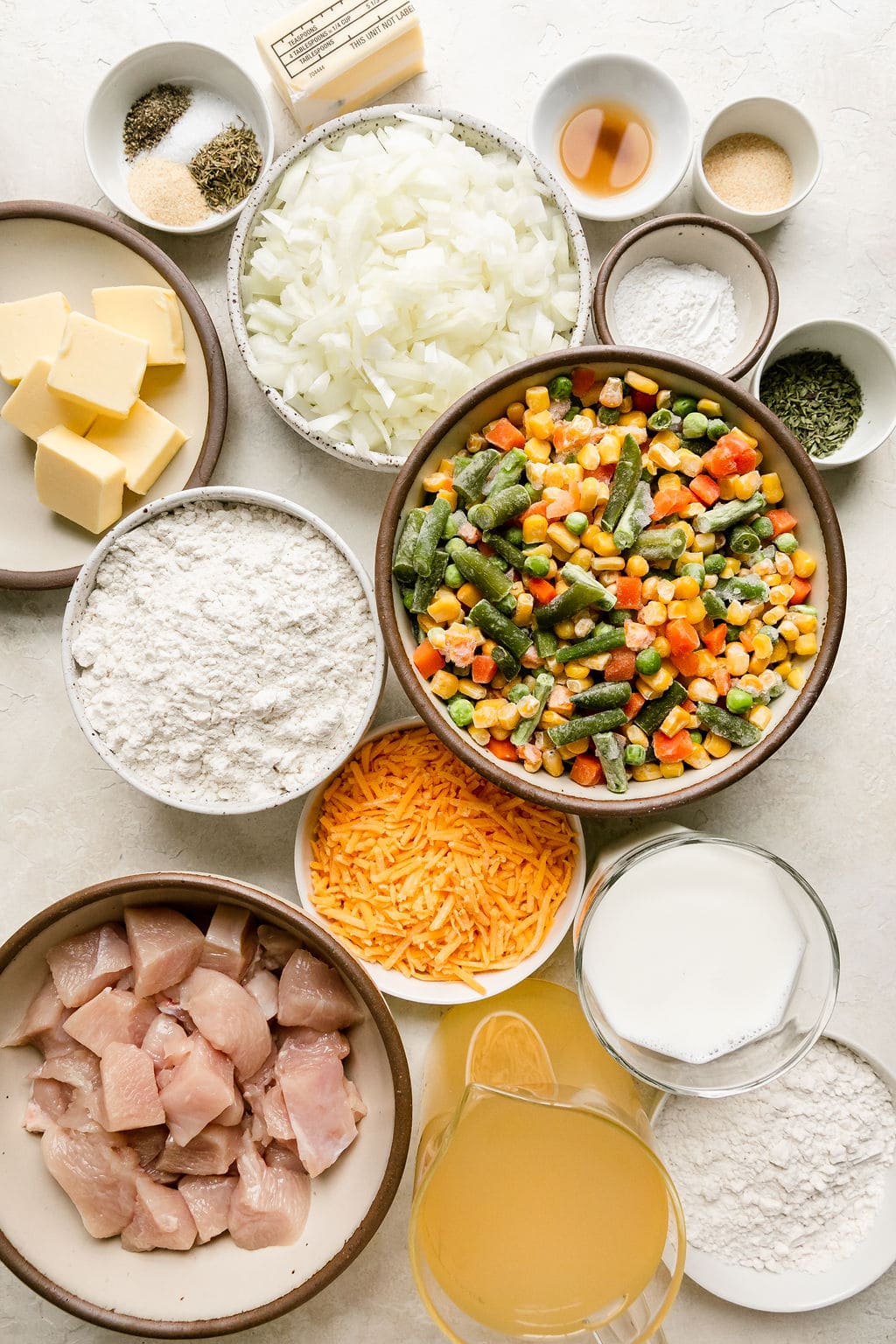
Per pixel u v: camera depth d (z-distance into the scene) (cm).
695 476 59
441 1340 66
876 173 68
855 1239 65
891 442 68
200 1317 59
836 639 57
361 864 62
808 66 68
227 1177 61
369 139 63
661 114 66
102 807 67
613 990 58
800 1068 65
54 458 62
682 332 65
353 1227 59
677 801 56
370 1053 61
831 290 68
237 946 62
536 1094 57
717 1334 67
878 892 68
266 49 63
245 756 62
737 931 59
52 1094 61
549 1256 57
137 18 67
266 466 68
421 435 64
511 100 68
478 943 63
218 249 68
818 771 68
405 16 63
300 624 61
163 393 66
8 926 67
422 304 62
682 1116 65
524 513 59
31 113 67
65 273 65
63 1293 59
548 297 64
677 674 60
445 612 58
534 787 57
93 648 62
